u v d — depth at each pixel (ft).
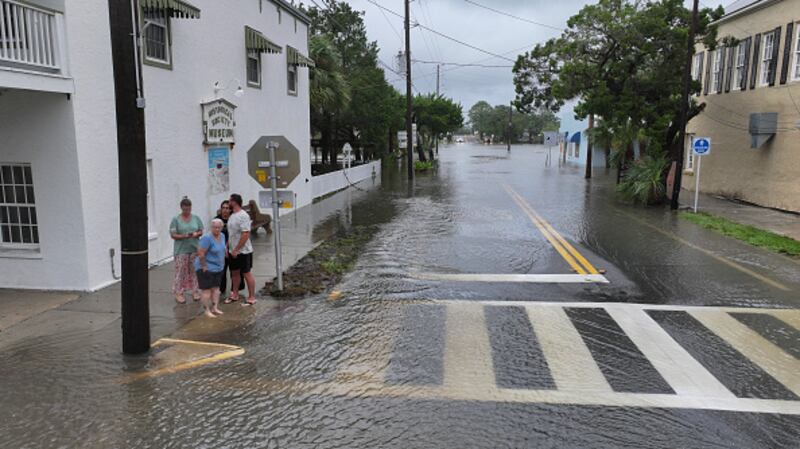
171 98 36.99
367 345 23.59
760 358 22.39
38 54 26.89
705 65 82.94
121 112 21.06
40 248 30.35
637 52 69.10
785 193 62.75
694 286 32.73
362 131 119.75
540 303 29.45
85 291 30.25
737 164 72.95
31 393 19.15
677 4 67.26
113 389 19.48
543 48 82.74
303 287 31.81
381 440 16.34
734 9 74.74
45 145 29.25
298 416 17.74
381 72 118.93
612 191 85.35
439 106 176.55
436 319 26.89
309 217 58.90
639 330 25.45
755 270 36.40
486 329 25.50
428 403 18.56
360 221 56.29
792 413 17.97
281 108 58.23
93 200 30.37
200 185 41.14
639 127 75.05
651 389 19.63
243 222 28.22
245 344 23.67
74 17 28.58
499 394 19.20
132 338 22.22
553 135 164.96
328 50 92.02
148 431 16.83
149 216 35.58
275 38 55.93
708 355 22.67
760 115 64.13
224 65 44.57
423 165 134.92
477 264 38.06
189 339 24.21
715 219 56.18
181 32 37.96
